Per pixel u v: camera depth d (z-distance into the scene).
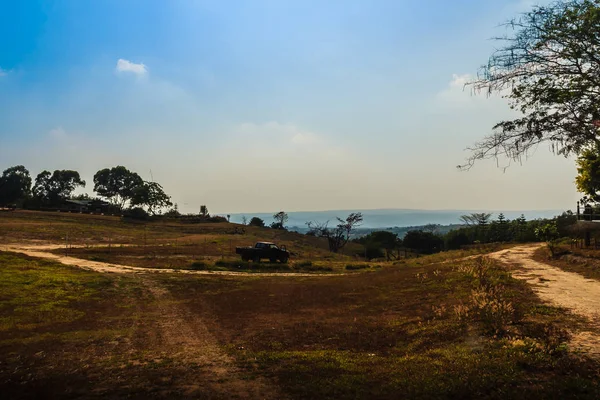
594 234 29.38
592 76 7.50
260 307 18.42
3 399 7.30
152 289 23.84
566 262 24.89
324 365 8.73
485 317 11.44
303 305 18.59
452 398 6.77
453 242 80.75
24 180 117.25
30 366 9.42
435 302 16.17
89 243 51.09
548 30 7.67
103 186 134.25
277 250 42.94
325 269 39.59
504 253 34.56
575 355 8.30
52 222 68.25
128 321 15.73
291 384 7.60
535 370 7.63
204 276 29.61
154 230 74.56
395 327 12.76
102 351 11.11
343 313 16.20
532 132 7.91
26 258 32.19
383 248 80.19
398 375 7.86
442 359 8.73
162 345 11.86
